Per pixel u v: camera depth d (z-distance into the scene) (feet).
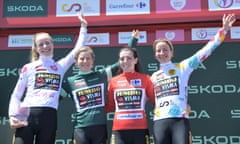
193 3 17.06
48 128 12.03
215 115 16.14
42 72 12.55
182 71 12.75
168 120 12.17
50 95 12.31
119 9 17.26
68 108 16.48
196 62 12.80
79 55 13.14
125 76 12.98
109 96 12.93
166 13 17.06
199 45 16.81
